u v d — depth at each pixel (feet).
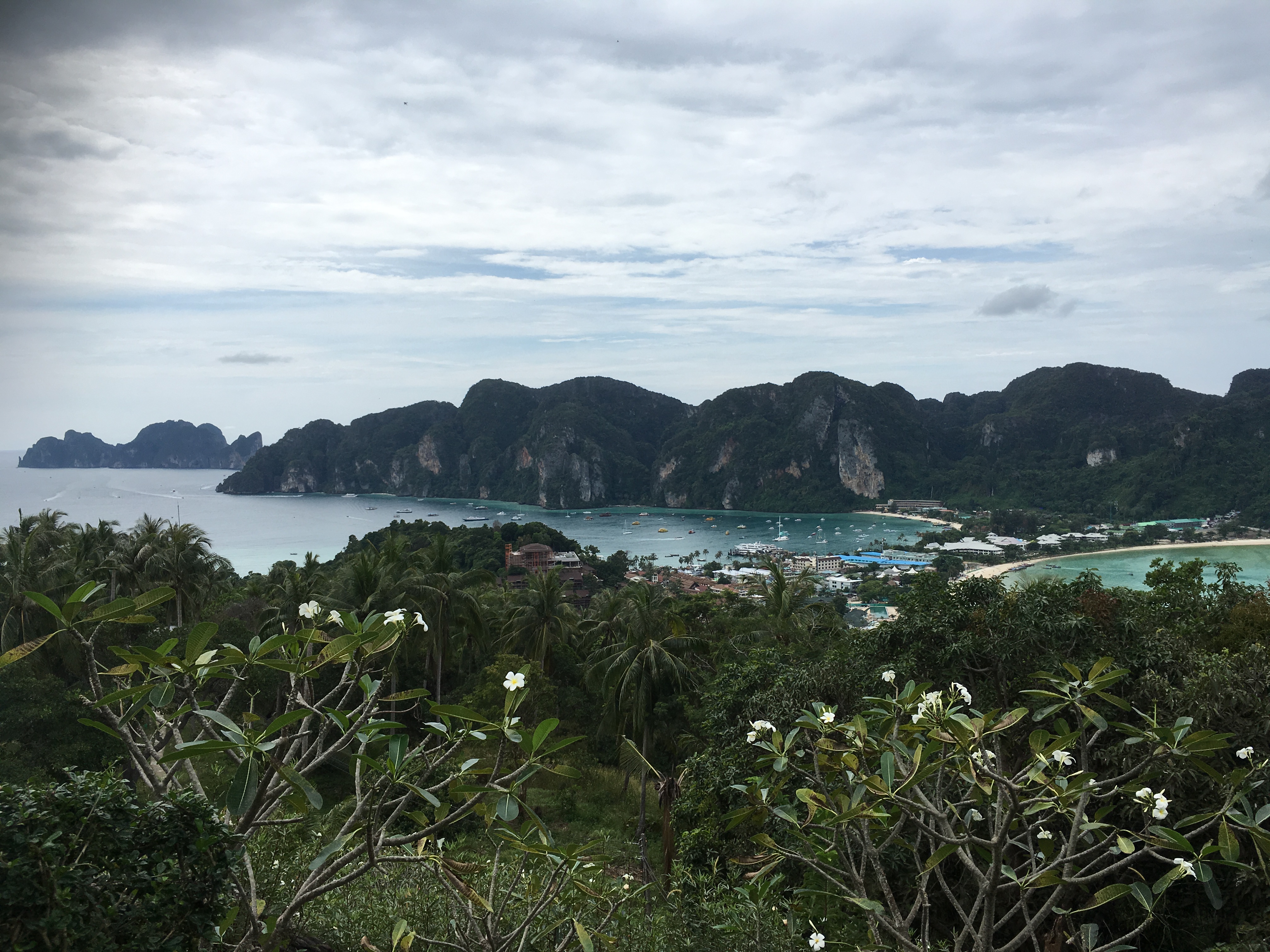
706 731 60.23
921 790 17.12
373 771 12.48
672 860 48.01
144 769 11.91
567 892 16.53
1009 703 42.45
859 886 14.66
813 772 17.24
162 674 11.27
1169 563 75.72
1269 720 30.27
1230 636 55.21
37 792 11.20
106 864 11.35
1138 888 12.97
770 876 23.47
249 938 12.36
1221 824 12.37
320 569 139.85
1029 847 15.69
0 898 10.02
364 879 20.66
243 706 58.95
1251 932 26.20
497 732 12.23
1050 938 24.76
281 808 15.11
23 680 57.06
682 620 85.97
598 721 96.89
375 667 15.51
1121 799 23.35
